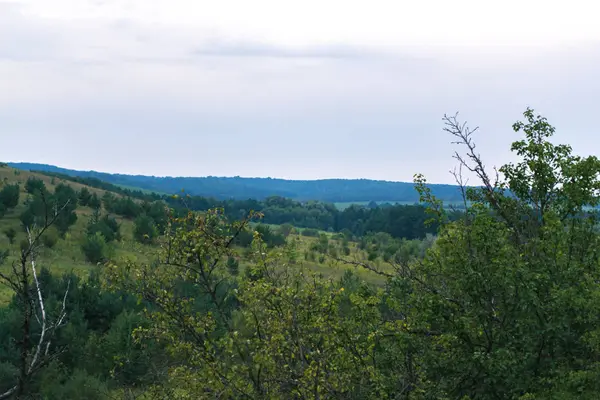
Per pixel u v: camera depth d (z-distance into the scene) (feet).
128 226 272.31
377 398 31.27
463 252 35.32
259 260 31.86
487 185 43.73
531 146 43.60
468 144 43.14
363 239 352.69
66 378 69.82
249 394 28.50
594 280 35.55
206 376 29.14
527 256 36.94
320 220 629.10
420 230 424.46
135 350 66.33
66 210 212.64
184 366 30.45
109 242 199.93
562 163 43.21
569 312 33.24
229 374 28.58
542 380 30.81
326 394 28.55
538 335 33.06
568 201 42.45
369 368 31.07
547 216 36.68
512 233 42.78
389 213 454.81
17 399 19.86
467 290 34.06
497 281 33.06
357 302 36.06
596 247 38.63
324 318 30.96
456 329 33.55
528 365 32.86
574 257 38.52
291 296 29.66
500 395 32.68
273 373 29.60
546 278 33.27
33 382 64.03
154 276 31.78
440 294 36.52
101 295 95.30
